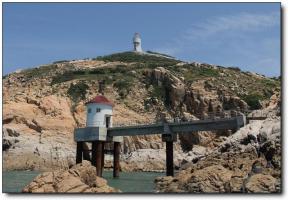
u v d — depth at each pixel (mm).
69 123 120938
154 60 191000
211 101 142625
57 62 183625
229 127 61094
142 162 115812
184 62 180250
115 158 77125
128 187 52188
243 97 143750
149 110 145500
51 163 109500
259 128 52750
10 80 158000
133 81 155500
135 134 72062
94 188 38156
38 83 155250
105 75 159750
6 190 46500
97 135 73125
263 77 168125
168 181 46469
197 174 40812
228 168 46062
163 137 67938
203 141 122062
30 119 117500
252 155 48719
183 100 147375
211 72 163500
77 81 148500
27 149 110000
